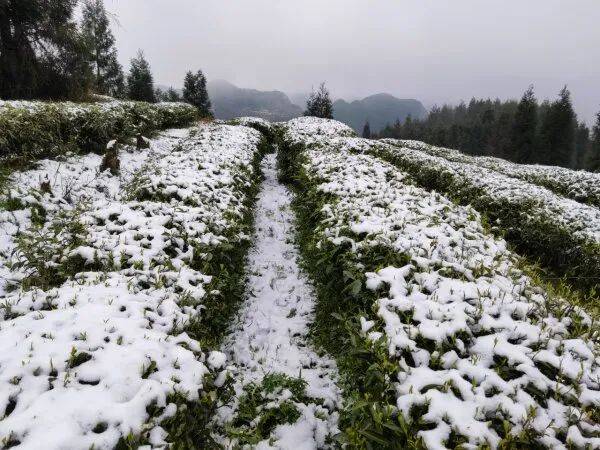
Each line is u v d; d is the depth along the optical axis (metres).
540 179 13.61
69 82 17.59
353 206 4.73
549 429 1.78
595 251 5.62
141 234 3.79
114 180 8.39
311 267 5.21
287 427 3.08
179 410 1.99
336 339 3.83
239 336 4.36
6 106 7.84
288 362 3.98
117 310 2.67
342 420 2.87
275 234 7.63
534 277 3.32
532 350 2.24
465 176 9.84
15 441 1.65
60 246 3.76
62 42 16.70
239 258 5.12
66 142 8.97
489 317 2.47
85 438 1.69
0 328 2.41
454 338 2.28
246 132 14.69
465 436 1.72
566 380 2.04
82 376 2.03
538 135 46.97
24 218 5.56
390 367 2.11
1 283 3.93
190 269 3.49
